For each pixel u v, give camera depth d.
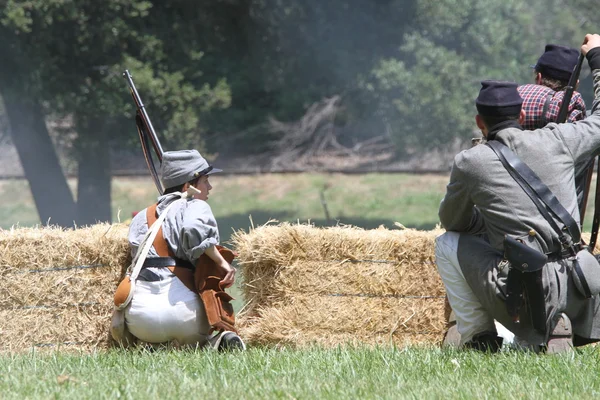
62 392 14.23
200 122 93.12
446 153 95.88
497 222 16.89
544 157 16.88
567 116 18.81
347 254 20.97
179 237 19.03
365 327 21.05
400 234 21.22
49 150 65.69
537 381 14.75
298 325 20.86
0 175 97.94
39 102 62.06
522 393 14.04
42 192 66.00
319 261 20.92
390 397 13.80
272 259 20.80
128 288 18.95
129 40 59.72
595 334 17.44
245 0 65.25
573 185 17.05
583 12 96.12
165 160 19.91
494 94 17.34
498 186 16.80
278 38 67.81
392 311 21.17
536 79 19.91
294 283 20.88
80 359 17.92
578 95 19.08
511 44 81.12
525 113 18.92
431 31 71.94
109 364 17.19
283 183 93.19
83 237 20.47
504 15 83.81
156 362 17.03
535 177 16.75
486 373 15.47
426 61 69.62
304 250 20.84
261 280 21.11
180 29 62.31
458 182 17.27
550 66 19.39
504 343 18.59
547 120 18.75
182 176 19.77
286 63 69.06
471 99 70.81
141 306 18.97
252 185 93.50
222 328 19.06
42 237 20.33
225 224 79.38
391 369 15.99
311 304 20.92
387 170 95.69
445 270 18.06
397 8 68.12
